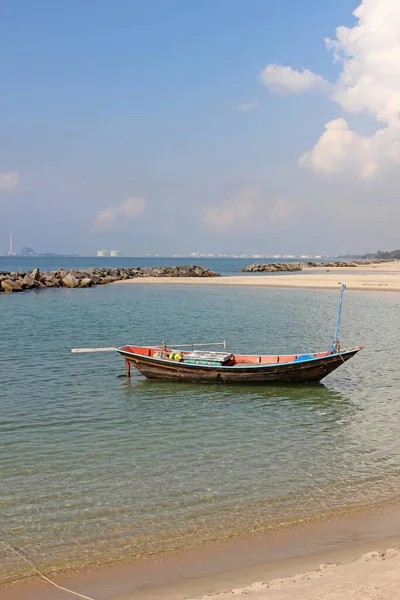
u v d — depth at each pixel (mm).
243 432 14859
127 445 13648
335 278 94438
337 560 7941
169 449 13359
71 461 12469
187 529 9180
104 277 93562
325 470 11945
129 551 8453
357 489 10859
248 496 10539
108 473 11750
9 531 9164
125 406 17531
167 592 7223
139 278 100688
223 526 9273
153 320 39719
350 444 13805
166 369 20969
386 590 6465
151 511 9898
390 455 12938
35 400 18094
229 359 21922
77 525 9367
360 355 26469
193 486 11047
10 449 13281
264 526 9250
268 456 12883
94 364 24203
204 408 17422
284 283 83312
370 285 77312
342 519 9477
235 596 6668
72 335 32406
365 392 19531
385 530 9008
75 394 19000
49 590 7406
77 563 8125
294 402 18234
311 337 32375
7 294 65250
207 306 50562
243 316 42531
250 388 20109
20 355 26062
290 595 6543
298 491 10773
